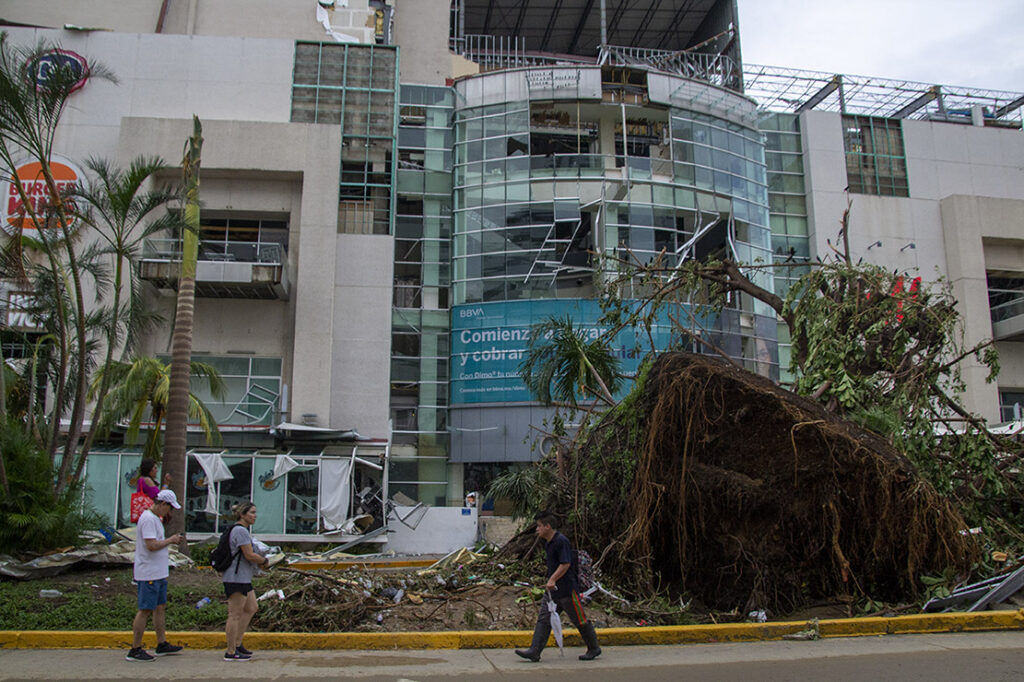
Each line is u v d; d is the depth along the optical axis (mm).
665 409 10242
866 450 9508
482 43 48344
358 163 29188
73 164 26297
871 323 12336
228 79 29172
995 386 33500
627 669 7090
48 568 10781
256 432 24828
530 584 10648
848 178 37469
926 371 12156
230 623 7703
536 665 7406
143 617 7645
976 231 36125
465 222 32000
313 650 8375
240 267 25016
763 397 9750
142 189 26297
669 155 33656
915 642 8281
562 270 31000
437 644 8500
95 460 21469
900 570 9680
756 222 33812
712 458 9953
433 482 30062
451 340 31203
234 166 26969
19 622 8836
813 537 9602
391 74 30219
